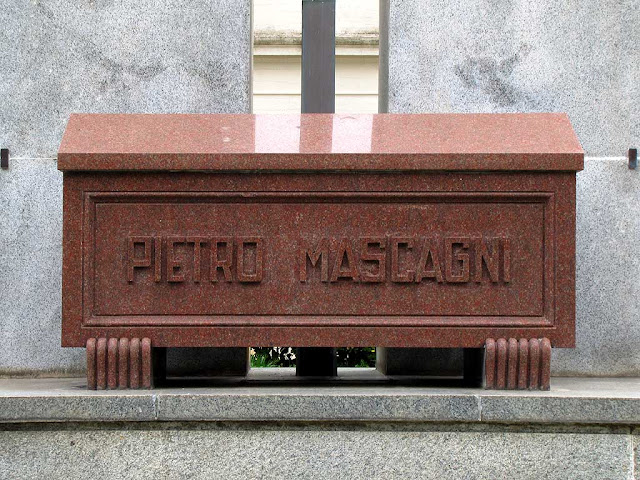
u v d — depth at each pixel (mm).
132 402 4090
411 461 4148
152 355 4582
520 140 4629
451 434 4152
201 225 4586
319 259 4594
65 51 5652
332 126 4797
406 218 4586
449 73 5672
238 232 4590
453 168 4516
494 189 4559
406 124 4805
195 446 4145
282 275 4578
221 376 5523
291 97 12516
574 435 4148
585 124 5680
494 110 5680
